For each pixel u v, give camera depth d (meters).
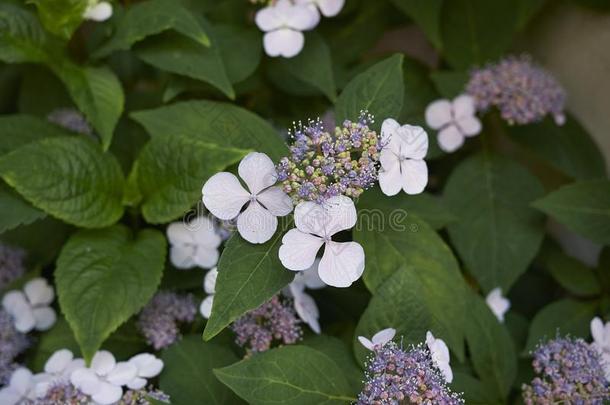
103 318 0.63
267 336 0.64
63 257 0.65
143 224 0.70
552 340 0.66
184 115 0.67
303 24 0.69
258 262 0.58
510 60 0.77
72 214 0.65
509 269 0.72
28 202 0.65
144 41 0.69
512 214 0.74
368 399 0.58
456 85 0.76
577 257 0.79
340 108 0.61
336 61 0.77
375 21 0.77
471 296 0.67
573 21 0.78
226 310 0.57
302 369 0.60
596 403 0.63
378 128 0.61
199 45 0.69
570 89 0.79
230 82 0.71
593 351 0.64
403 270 0.62
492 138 0.80
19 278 0.72
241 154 0.64
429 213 0.68
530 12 0.77
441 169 0.80
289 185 0.57
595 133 0.78
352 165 0.57
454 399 0.59
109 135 0.68
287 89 0.74
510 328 0.72
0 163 0.64
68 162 0.66
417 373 0.58
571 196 0.70
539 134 0.77
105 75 0.70
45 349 0.67
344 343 0.65
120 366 0.64
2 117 0.69
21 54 0.69
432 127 0.75
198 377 0.64
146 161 0.66
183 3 0.74
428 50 0.84
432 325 0.63
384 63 0.61
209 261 0.67
